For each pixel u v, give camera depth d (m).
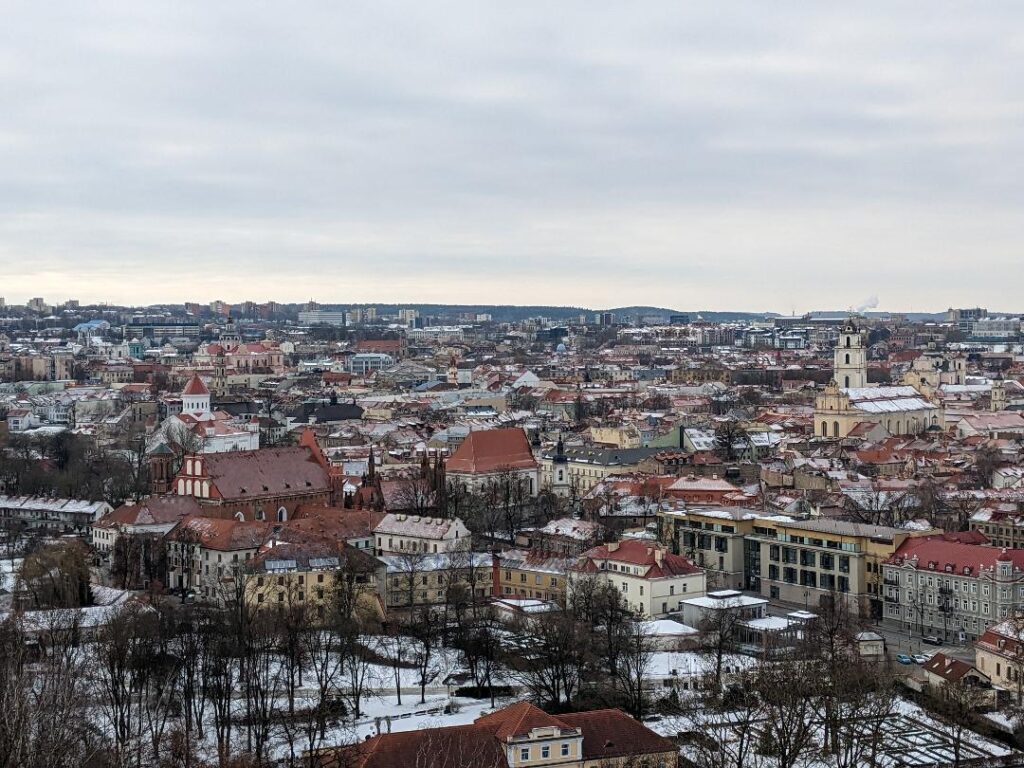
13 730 175.88
